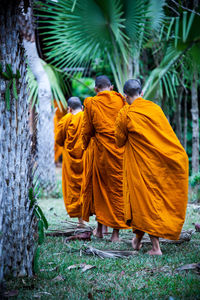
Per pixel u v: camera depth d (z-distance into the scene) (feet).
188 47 32.17
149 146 18.85
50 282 15.07
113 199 23.12
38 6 35.99
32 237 15.74
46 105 43.39
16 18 15.08
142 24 33.68
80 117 27.45
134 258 18.60
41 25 46.65
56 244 21.91
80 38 32.63
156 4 32.32
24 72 15.44
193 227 26.20
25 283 14.73
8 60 14.85
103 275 16.12
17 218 15.14
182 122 62.23
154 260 17.94
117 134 19.98
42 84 41.86
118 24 29.91
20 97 15.19
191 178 42.93
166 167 18.75
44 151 45.09
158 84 35.65
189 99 60.90
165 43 34.83
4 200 14.64
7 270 15.17
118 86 35.99
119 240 23.48
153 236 19.26
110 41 33.99
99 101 23.26
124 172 19.84
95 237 24.49
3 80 14.69
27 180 15.44
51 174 45.85
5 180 14.90
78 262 17.98
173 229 18.57
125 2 30.07
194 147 45.88
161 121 19.40
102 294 13.91
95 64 48.98
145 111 19.47
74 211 27.02
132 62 38.09
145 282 15.14
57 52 34.53
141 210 18.76
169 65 34.96
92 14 30.32
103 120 23.09
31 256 15.62
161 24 33.88
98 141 23.32
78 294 13.87
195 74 39.73
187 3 34.88
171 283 14.69
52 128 45.68
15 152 14.97
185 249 20.36
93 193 23.80
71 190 27.14
